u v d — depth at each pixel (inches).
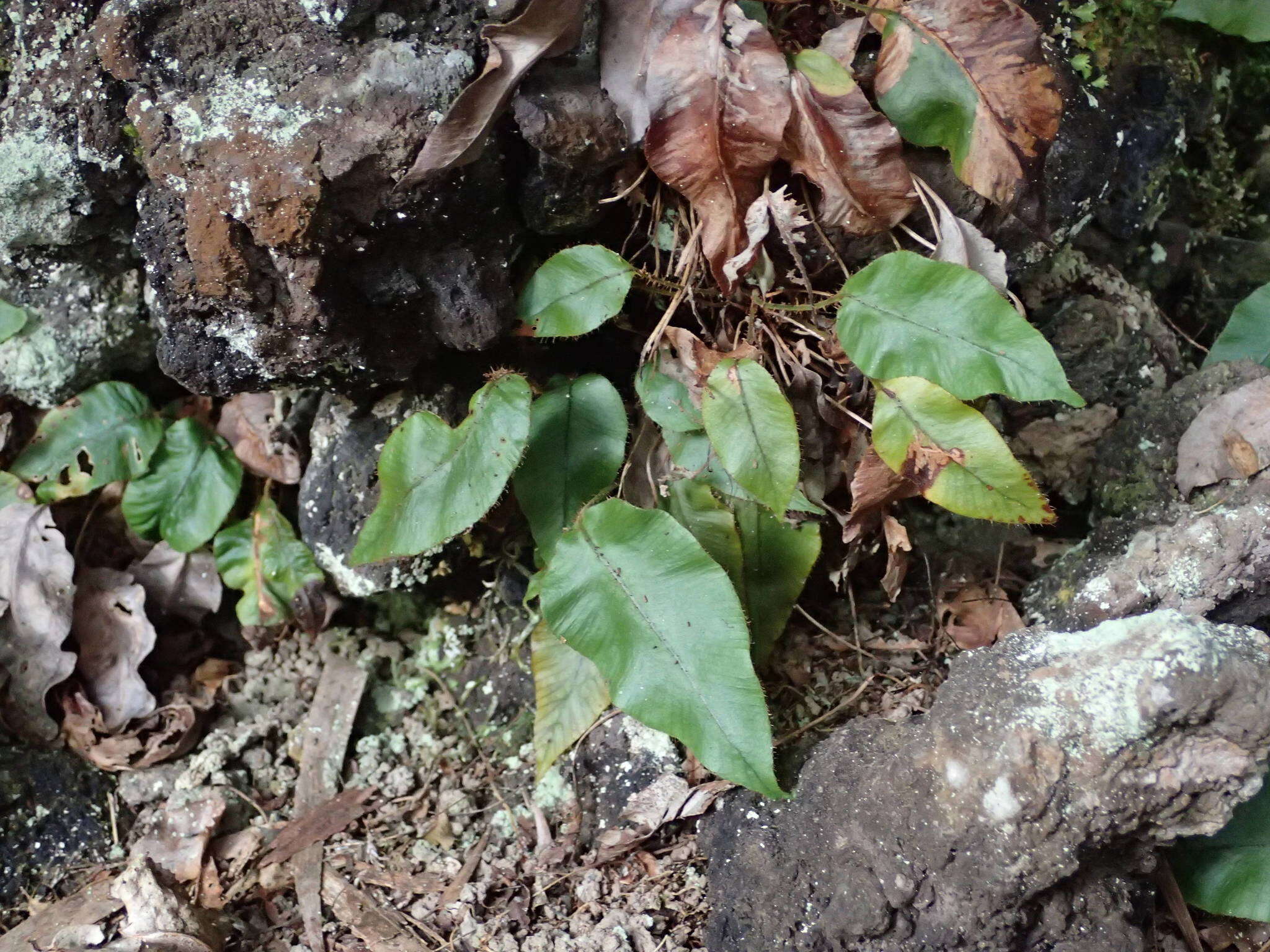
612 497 30.2
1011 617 32.0
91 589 33.9
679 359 30.7
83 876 31.8
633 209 31.4
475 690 33.8
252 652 34.8
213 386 31.4
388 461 29.5
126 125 30.9
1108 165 31.4
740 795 29.8
